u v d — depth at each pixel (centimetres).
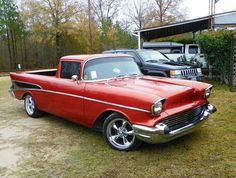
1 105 924
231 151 488
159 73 973
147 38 2361
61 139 579
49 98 657
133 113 471
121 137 510
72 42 3381
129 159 475
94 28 3609
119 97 492
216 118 671
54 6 3123
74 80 579
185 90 497
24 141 577
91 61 588
